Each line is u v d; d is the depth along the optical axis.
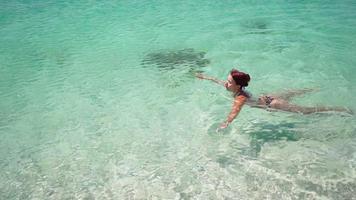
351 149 3.19
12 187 2.98
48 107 4.33
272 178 2.89
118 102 4.36
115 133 3.71
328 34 6.48
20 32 7.52
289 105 3.55
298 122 3.67
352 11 8.02
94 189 2.92
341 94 4.18
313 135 3.43
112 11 9.00
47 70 5.49
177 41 6.45
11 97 4.64
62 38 7.02
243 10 8.48
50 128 3.87
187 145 3.43
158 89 4.64
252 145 3.35
